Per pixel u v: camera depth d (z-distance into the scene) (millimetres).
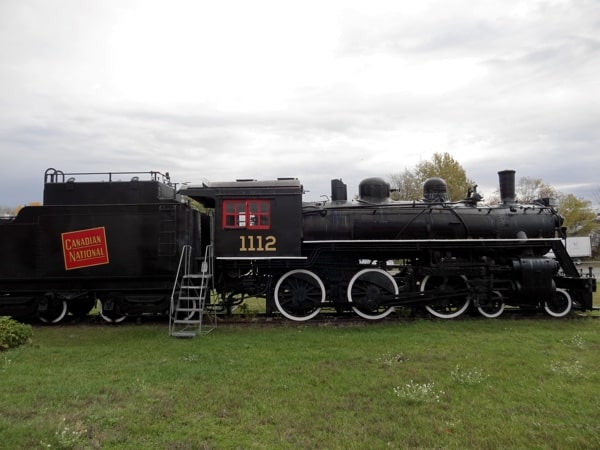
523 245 10664
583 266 37188
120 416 4590
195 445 3984
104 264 9727
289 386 5508
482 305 10391
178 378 5824
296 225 10055
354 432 4219
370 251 10586
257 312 11336
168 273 9727
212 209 11305
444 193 11625
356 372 6016
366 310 10453
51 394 5215
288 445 3982
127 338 8344
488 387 5387
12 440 4027
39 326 9820
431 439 4043
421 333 8594
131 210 9805
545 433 4145
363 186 11367
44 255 9750
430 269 10359
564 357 6730
